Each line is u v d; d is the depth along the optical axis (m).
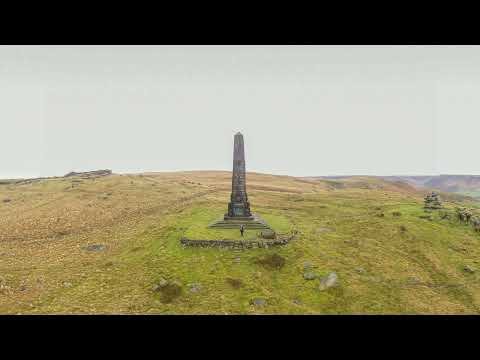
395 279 37.25
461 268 40.88
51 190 80.81
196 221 50.78
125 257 41.09
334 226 54.62
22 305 29.39
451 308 32.12
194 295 31.92
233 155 47.69
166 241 43.66
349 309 31.05
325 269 37.19
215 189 93.12
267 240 41.19
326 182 150.00
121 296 31.75
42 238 50.47
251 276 35.22
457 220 54.75
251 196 83.31
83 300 30.75
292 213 64.44
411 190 151.38
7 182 99.06
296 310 30.03
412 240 47.34
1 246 46.44
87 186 84.81
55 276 36.22
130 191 80.81
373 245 45.81
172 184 94.75
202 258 38.25
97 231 53.69
